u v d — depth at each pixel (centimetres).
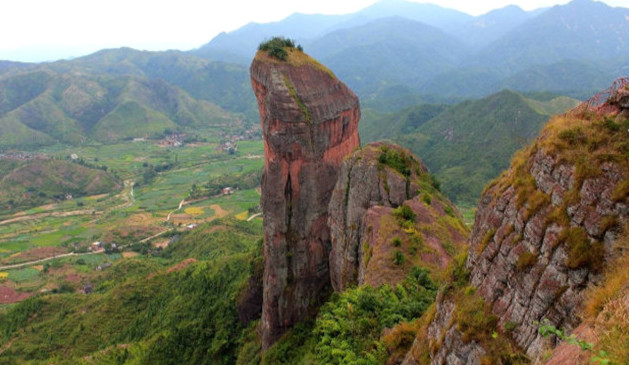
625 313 833
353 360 1802
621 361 740
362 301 2177
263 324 4853
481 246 1388
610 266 981
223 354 5516
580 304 1007
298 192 4453
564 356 915
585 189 1091
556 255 1094
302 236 4525
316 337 3281
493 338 1184
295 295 4584
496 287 1262
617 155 1087
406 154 4331
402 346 1731
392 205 3731
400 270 2598
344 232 3888
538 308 1101
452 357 1275
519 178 1321
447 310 1414
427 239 3012
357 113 5091
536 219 1184
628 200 1006
